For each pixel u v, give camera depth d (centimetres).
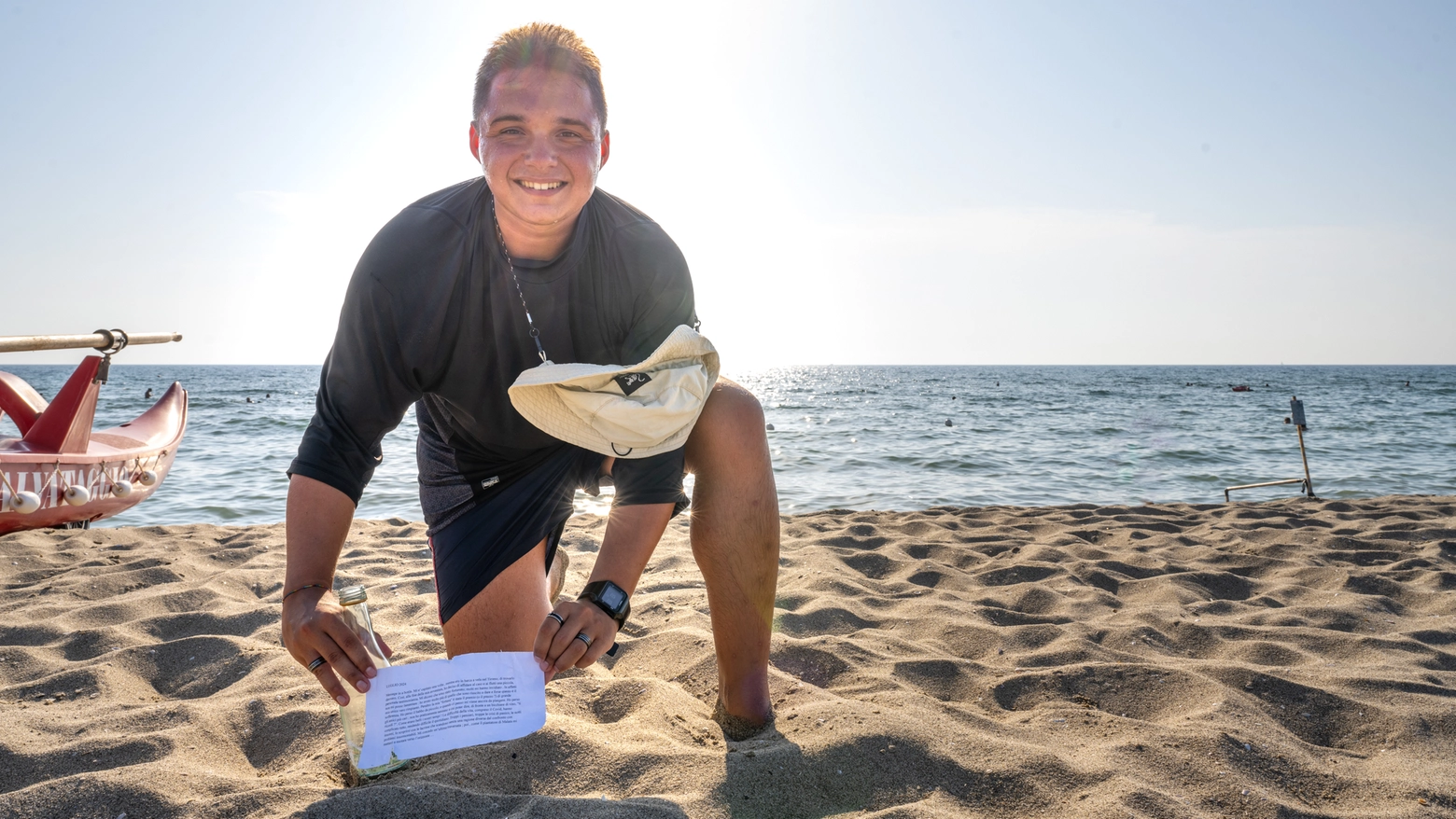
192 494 911
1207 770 172
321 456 167
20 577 369
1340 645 274
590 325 183
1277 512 577
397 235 169
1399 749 192
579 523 533
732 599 184
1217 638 282
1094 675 235
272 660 244
